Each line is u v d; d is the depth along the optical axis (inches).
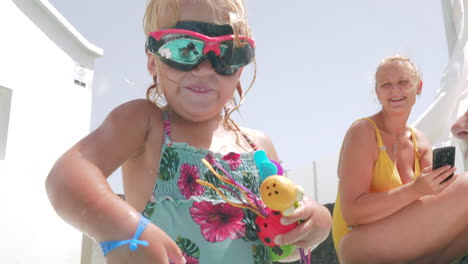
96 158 56.4
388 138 112.3
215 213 63.9
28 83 279.0
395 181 107.3
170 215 61.4
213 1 66.4
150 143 65.4
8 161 259.0
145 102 68.7
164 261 48.4
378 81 114.3
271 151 82.7
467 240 97.6
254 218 66.7
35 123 283.3
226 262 61.8
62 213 50.5
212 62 64.5
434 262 99.0
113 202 49.7
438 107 180.5
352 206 102.7
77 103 327.3
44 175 287.7
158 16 67.7
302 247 62.6
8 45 263.6
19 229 262.1
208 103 65.6
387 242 98.4
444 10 208.8
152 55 71.7
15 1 269.9
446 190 96.7
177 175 64.0
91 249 321.7
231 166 68.2
